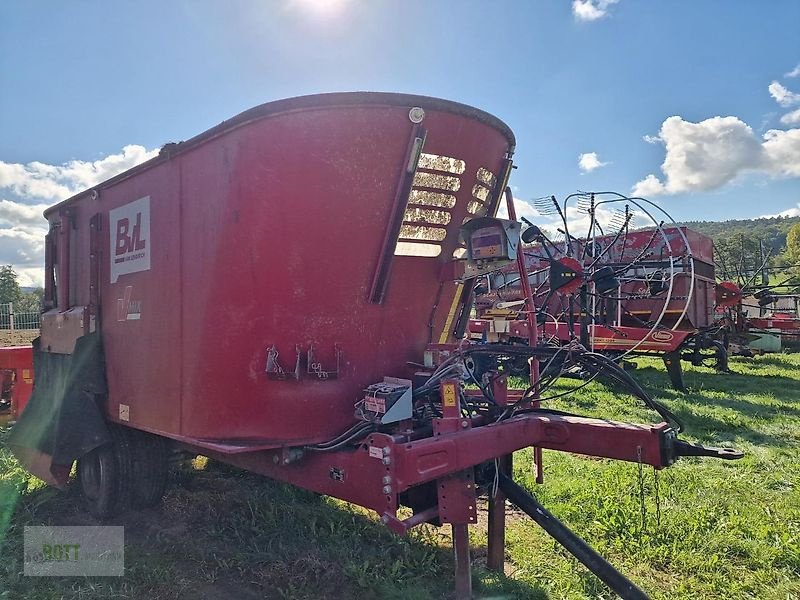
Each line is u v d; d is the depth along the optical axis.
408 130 3.42
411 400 3.52
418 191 3.70
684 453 3.43
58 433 4.82
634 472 5.97
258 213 3.45
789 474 5.94
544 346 3.96
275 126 3.36
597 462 6.49
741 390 11.60
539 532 4.66
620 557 4.16
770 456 6.61
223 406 3.66
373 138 3.38
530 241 4.23
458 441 3.24
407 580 3.82
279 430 3.57
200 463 6.41
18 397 7.56
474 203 4.05
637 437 3.42
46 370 5.82
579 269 4.14
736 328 15.56
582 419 3.80
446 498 3.29
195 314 3.78
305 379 3.56
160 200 4.16
